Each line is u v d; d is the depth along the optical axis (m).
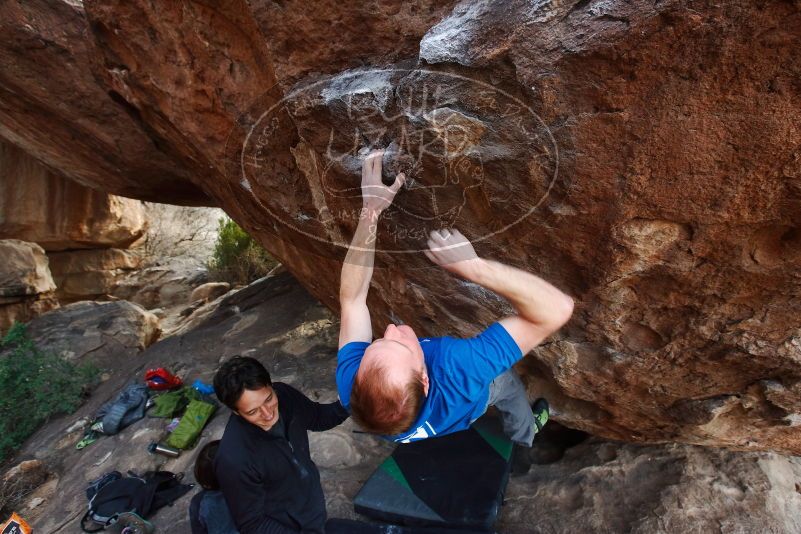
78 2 2.90
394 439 1.28
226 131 1.96
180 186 4.87
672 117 1.11
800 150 1.07
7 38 3.05
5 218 7.46
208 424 3.63
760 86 1.02
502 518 2.49
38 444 4.21
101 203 8.54
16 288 6.72
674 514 2.23
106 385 4.81
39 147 4.57
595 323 1.71
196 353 4.75
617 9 1.02
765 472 2.32
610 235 1.37
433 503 2.46
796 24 0.92
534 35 1.11
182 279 9.80
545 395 2.37
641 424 2.21
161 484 3.10
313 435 3.10
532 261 1.58
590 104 1.15
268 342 4.65
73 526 3.02
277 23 1.43
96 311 6.28
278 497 1.84
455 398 1.18
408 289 2.10
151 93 2.17
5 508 3.48
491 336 1.19
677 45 1.01
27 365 4.85
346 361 1.36
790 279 1.34
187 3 1.67
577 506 2.44
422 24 1.29
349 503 2.65
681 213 1.26
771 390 1.70
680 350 1.69
